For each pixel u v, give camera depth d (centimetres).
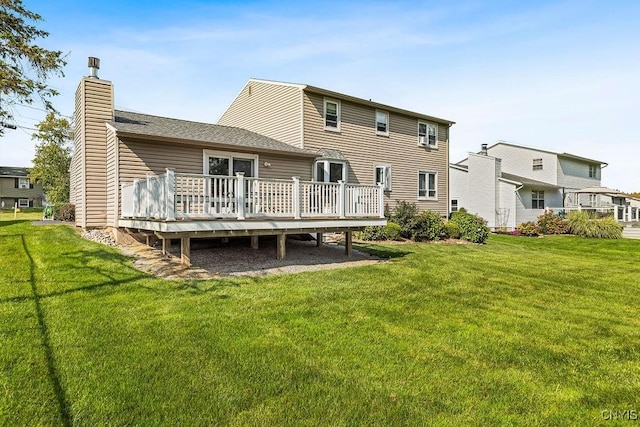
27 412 286
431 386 347
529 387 353
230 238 1174
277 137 1652
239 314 521
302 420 289
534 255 1316
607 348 454
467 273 893
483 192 2469
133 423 279
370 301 616
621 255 1410
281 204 889
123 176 1047
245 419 288
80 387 323
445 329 500
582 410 317
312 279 748
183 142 1116
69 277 650
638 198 3631
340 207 992
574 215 2275
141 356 383
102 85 1140
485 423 294
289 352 408
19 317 469
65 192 3334
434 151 2112
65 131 3225
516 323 536
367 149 1773
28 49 1076
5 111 1180
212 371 358
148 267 764
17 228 1182
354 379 355
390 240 1485
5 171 4256
